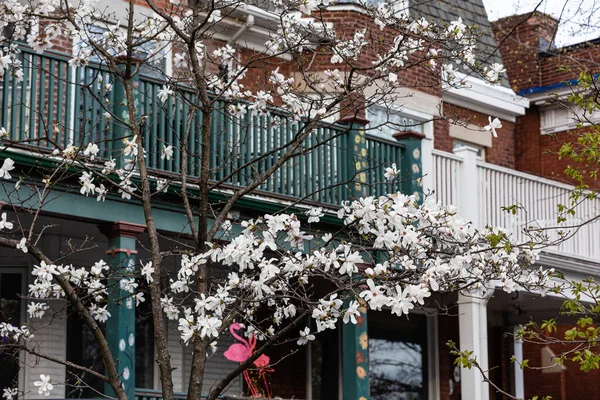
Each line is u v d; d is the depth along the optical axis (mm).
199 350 8258
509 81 21188
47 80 11766
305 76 9500
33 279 12805
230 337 14594
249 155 12375
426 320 17344
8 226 8000
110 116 10039
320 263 8172
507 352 18906
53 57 10875
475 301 14891
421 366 17141
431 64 9680
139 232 11438
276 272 7824
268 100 10047
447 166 14922
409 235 7867
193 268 8195
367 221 8141
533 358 20125
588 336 9203
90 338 13336
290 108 10438
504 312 18781
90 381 13211
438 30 9953
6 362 12695
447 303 16812
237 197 8875
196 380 8180
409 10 17547
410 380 16969
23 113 11102
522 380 19000
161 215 11750
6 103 10523
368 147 13938
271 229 7824
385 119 17031
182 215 11922
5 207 10812
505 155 19688
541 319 18328
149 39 9352
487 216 15195
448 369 17422
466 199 14969
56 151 8773
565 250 16219
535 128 20812
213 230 8672
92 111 11391
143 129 11492
